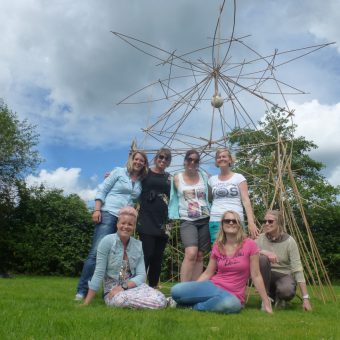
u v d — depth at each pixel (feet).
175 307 14.02
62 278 39.34
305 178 56.70
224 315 12.55
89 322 9.89
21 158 52.65
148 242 16.57
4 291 18.38
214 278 14.34
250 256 14.23
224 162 16.49
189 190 16.51
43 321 9.75
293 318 12.52
